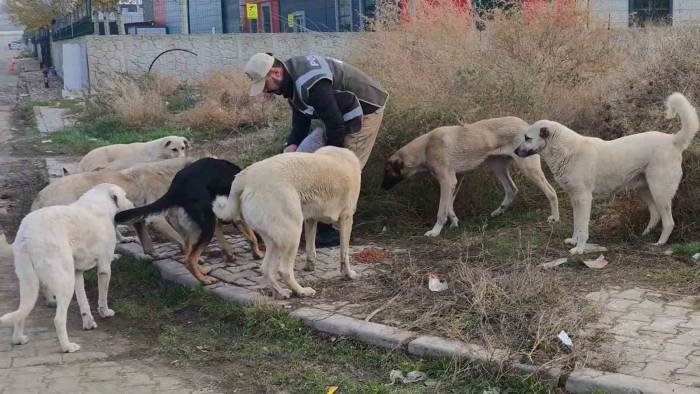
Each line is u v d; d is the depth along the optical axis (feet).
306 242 19.45
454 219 23.29
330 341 15.55
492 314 15.12
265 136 34.14
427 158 22.80
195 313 18.04
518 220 23.43
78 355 15.76
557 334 14.03
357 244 22.35
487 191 24.90
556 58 34.96
